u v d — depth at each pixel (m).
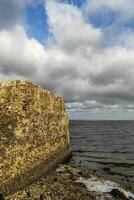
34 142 20.70
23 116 18.95
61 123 29.33
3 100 16.75
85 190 19.91
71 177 23.12
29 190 18.17
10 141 17.02
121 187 22.80
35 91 21.45
